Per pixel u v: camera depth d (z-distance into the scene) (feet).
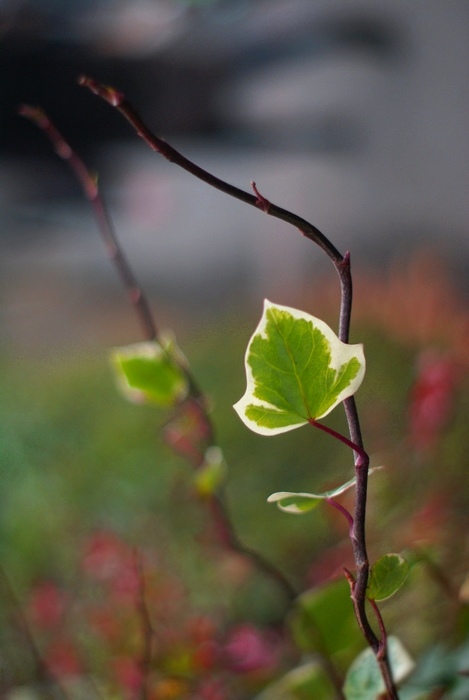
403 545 3.58
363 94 17.06
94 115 18.99
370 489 4.32
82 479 7.91
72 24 16.62
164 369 2.60
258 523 6.47
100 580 4.36
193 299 16.81
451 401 4.03
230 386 9.87
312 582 4.02
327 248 1.98
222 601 5.05
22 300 16.84
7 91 18.35
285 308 1.98
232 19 17.53
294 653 3.54
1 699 3.38
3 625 4.41
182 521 6.13
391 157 16.72
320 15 17.20
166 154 1.91
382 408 6.15
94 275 18.30
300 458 7.48
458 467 4.30
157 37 17.21
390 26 16.80
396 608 3.37
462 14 15.98
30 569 6.16
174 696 2.88
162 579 4.20
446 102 16.24
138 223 19.07
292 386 1.99
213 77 18.15
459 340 5.74
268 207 1.94
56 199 19.67
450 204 15.97
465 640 2.64
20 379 11.89
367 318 8.48
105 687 3.34
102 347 13.85
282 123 17.80
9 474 8.41
